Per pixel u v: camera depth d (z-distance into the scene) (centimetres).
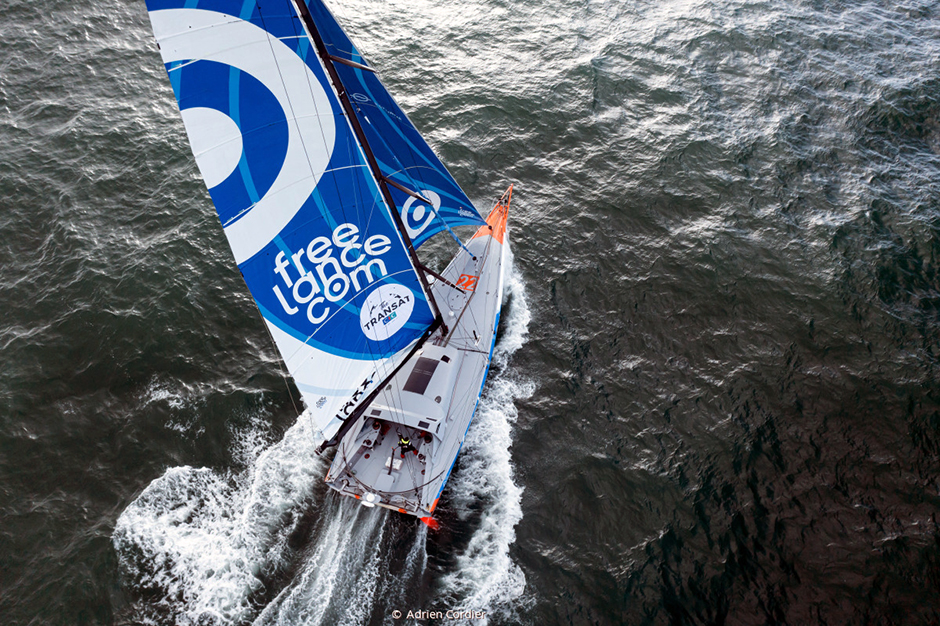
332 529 1988
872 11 4116
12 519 1955
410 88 3475
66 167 2955
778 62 3728
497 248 2642
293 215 1506
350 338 1808
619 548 1972
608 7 4056
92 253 2667
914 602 1827
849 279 2714
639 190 3086
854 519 2014
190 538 1947
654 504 2073
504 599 1859
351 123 1529
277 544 1950
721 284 2719
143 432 2194
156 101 3297
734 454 2191
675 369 2447
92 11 3634
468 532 2003
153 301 2539
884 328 2550
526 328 2575
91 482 2059
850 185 3102
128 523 1966
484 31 3841
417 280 1958
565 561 1944
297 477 2108
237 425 2234
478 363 2262
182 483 2077
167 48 1185
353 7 3872
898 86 3569
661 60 3725
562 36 3847
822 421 2270
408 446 1984
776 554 1942
